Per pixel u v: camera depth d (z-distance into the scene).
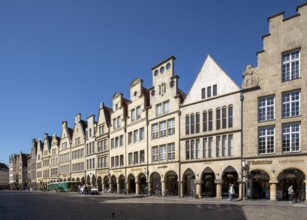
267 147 31.03
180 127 40.25
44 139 98.50
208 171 36.25
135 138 49.94
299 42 29.73
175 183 42.28
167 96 43.09
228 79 35.12
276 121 30.42
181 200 33.62
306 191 27.75
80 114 74.69
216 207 24.52
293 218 17.53
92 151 65.88
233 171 33.88
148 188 44.91
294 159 28.77
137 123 49.31
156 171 43.81
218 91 36.06
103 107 62.50
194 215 19.42
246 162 32.16
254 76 32.66
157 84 45.38
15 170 130.75
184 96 44.56
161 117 43.84
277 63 31.09
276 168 29.86
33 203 33.03
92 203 30.81
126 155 51.81
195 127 38.22
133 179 51.56
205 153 36.88
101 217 19.03
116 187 55.84
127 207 25.50
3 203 33.84
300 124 28.81
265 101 31.77
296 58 30.03
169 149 42.12
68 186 68.69
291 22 30.59
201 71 38.56
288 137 29.61
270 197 30.09
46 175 94.19
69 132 81.75
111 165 56.72
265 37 32.31
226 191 35.69
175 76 41.91
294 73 30.00
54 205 29.55
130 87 52.12
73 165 75.50
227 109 34.66
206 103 37.22
